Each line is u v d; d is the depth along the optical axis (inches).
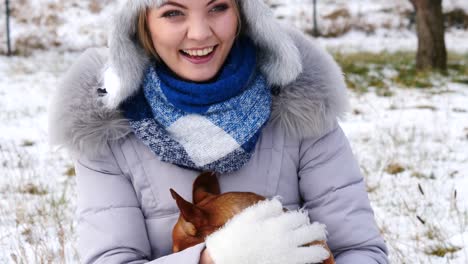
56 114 72.9
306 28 692.1
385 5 735.7
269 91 74.7
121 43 71.2
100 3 712.4
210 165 72.1
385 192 195.5
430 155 235.0
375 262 73.2
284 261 58.3
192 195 70.3
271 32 72.2
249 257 58.0
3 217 175.3
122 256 70.4
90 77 74.5
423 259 144.5
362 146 252.7
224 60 72.9
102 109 72.7
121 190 73.9
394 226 166.9
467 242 153.1
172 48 69.1
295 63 72.6
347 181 75.6
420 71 451.5
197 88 69.7
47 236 157.9
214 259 58.8
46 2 704.4
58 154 251.3
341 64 480.7
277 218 60.4
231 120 70.7
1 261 144.8
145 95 73.4
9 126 309.1
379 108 328.8
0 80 460.1
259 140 75.7
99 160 74.2
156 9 68.4
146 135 72.0
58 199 190.2
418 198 188.1
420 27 462.6
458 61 510.0
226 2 68.5
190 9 67.2
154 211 74.2
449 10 716.7
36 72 502.9
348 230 74.3
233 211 63.9
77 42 639.8
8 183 209.0
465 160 228.8
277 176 75.4
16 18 673.0
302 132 74.7
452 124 287.7
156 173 73.9
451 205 177.6
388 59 517.3
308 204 76.7
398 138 262.8
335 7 730.8
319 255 60.2
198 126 70.7
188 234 64.8
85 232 72.5
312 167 76.1
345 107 76.4
